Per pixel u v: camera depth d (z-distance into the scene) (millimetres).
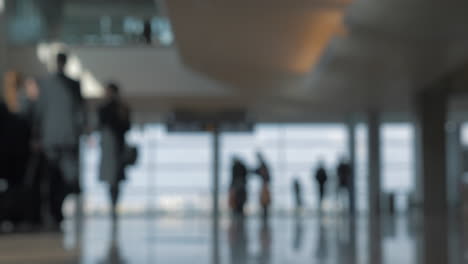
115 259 3480
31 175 7816
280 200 33594
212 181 30188
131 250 4172
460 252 4582
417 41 13023
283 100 22641
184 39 15602
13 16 21172
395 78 17516
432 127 20344
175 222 12016
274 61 17312
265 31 14586
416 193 20859
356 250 4492
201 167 33031
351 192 26797
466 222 12758
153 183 33000
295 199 33375
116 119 8461
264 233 7223
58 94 7383
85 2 22281
